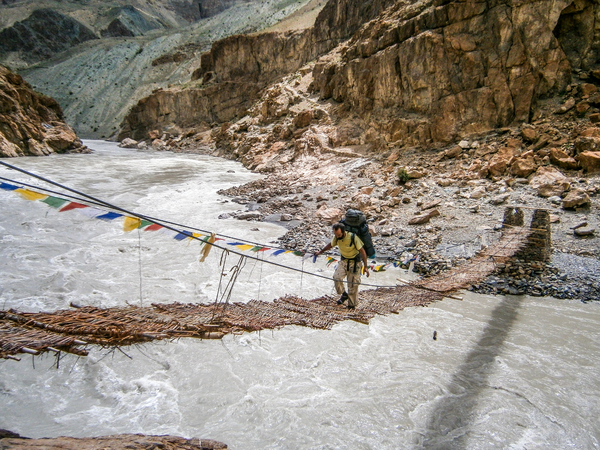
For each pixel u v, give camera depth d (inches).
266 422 165.8
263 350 224.2
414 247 428.8
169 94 2032.5
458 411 175.5
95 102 2992.1
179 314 159.5
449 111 748.0
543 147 614.2
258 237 483.2
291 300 235.6
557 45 679.1
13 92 1242.0
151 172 978.7
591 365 215.6
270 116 1315.2
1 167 908.0
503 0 701.9
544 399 184.7
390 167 725.3
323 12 1647.4
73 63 3533.5
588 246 386.0
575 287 325.1
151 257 393.1
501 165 596.4
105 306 276.1
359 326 256.2
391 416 171.5
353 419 168.6
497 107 711.7
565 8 693.9
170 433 157.6
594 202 466.9
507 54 700.0
